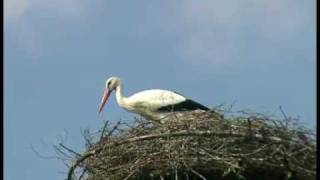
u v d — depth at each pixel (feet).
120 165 45.88
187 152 43.98
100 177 46.52
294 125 43.37
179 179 45.14
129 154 45.96
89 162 47.19
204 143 44.19
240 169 42.98
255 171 43.62
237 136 43.68
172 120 48.14
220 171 44.09
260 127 43.57
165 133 45.03
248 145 43.57
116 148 46.34
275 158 42.68
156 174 44.78
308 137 42.93
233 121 44.93
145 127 47.42
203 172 44.24
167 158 44.37
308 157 42.45
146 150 45.37
